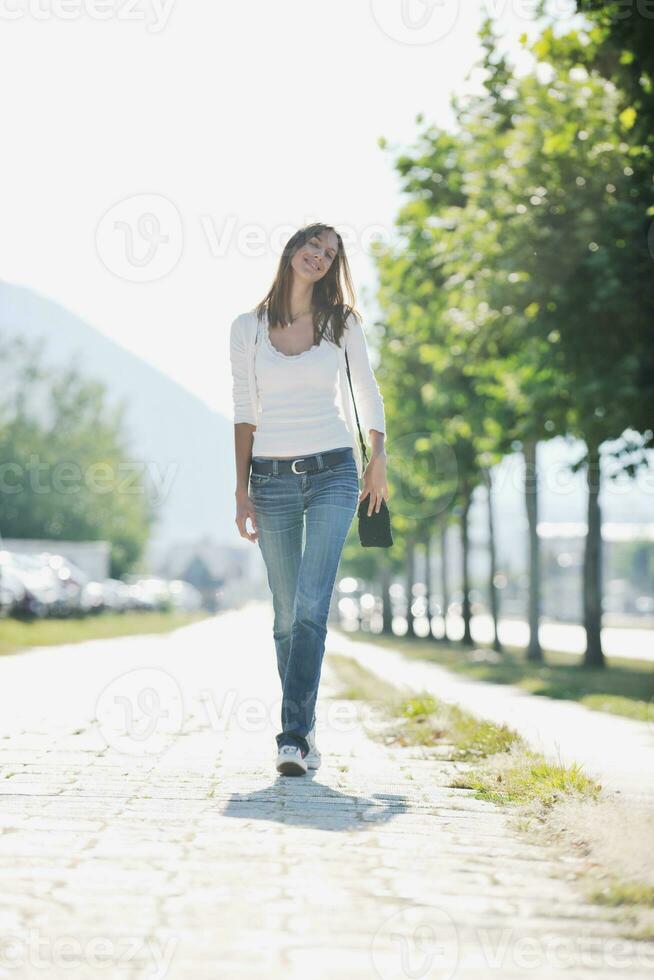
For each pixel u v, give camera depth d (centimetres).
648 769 1716
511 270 3766
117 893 850
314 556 1431
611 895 882
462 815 1217
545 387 4347
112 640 6391
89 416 17412
